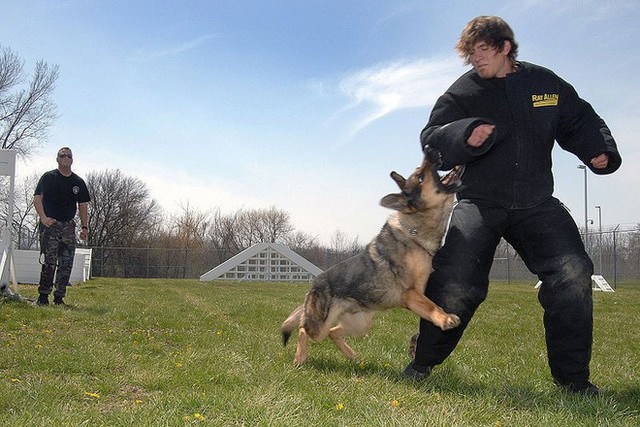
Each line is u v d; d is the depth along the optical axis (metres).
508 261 34.00
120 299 13.05
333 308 5.36
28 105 37.91
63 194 10.23
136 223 55.31
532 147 4.41
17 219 49.12
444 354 4.68
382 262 4.98
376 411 3.61
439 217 4.80
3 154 10.84
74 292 15.38
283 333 5.89
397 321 10.21
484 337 8.67
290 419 3.38
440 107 4.68
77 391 4.12
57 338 6.43
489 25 4.36
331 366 5.45
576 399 4.10
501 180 4.43
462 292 4.45
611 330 9.94
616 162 4.55
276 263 33.94
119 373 4.82
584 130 4.59
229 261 32.75
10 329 7.14
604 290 25.16
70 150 10.16
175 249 44.97
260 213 60.19
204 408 3.70
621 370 5.84
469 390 4.46
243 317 10.26
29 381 4.35
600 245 29.45
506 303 15.57
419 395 4.20
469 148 4.25
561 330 4.36
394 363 5.72
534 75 4.48
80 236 10.52
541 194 4.43
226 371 4.71
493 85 4.51
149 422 3.31
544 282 4.45
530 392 4.35
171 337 7.14
